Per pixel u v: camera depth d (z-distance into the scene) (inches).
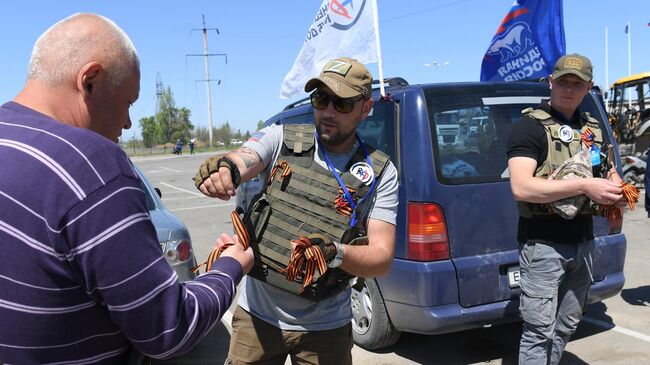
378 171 80.4
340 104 77.0
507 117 139.1
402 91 135.6
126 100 53.4
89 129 52.0
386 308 139.0
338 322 83.5
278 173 79.4
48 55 49.5
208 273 57.1
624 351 147.5
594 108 152.8
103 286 45.5
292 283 76.7
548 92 146.8
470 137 133.4
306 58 186.9
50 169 44.8
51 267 44.9
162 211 152.5
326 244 69.2
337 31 170.1
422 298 125.3
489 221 130.9
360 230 78.7
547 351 115.6
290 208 77.5
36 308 45.4
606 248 143.9
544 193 102.3
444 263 125.9
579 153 105.7
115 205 45.7
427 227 125.9
